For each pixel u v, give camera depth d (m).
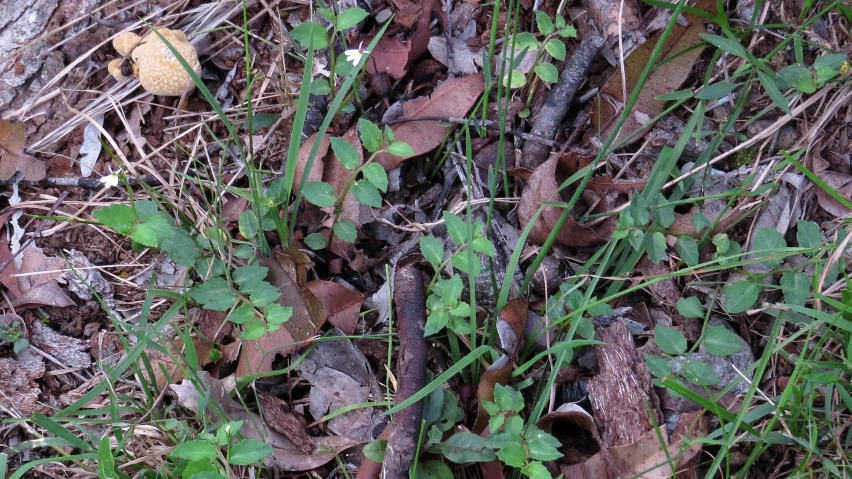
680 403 0.56
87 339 0.61
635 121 0.62
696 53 0.62
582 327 0.57
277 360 0.59
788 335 0.58
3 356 0.60
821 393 0.57
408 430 0.54
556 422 0.57
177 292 0.60
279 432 0.57
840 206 0.60
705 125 0.62
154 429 0.57
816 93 0.61
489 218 0.59
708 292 0.60
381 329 0.60
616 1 0.62
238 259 0.61
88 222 0.60
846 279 0.55
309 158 0.57
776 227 0.60
